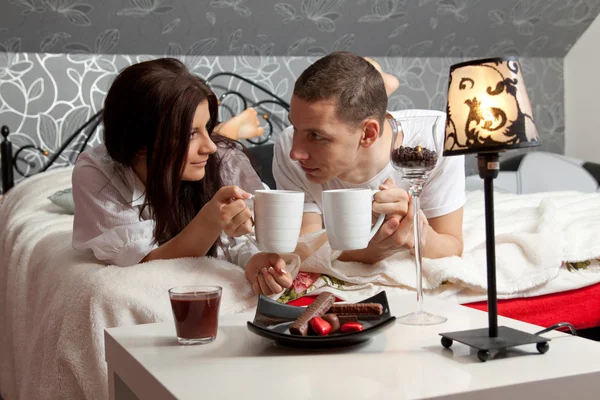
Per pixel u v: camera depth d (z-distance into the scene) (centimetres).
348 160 128
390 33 330
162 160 137
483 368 78
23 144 285
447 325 98
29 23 268
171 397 72
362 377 76
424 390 71
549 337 92
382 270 136
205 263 134
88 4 266
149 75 137
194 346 91
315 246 140
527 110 85
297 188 161
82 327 125
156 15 281
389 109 351
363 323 94
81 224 150
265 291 123
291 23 306
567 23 361
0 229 242
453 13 328
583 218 177
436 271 135
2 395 185
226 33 302
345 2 302
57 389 123
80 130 288
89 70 292
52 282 149
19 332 166
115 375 96
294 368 80
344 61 126
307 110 122
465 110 86
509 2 332
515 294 140
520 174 341
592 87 373
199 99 138
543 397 74
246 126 295
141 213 144
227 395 71
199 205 155
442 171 147
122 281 127
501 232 169
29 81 283
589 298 146
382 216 121
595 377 76
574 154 390
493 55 369
